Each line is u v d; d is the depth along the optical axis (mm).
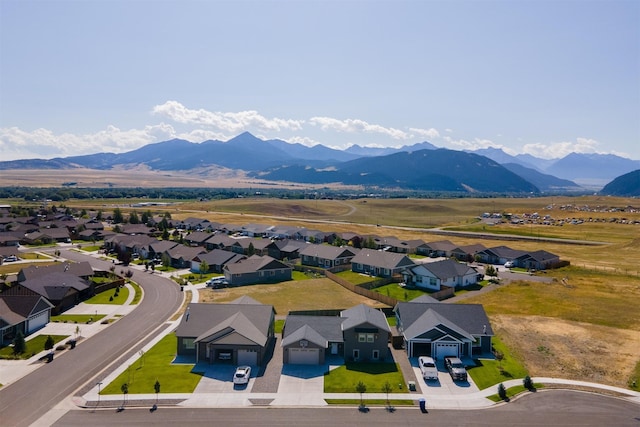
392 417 36375
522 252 107938
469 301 73312
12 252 108875
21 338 49281
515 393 40719
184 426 34656
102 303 70188
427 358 45875
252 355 46719
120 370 44750
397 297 75625
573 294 77375
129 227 149125
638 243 133250
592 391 41250
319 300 72812
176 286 82188
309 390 40938
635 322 61406
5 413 36281
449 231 168500
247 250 112875
